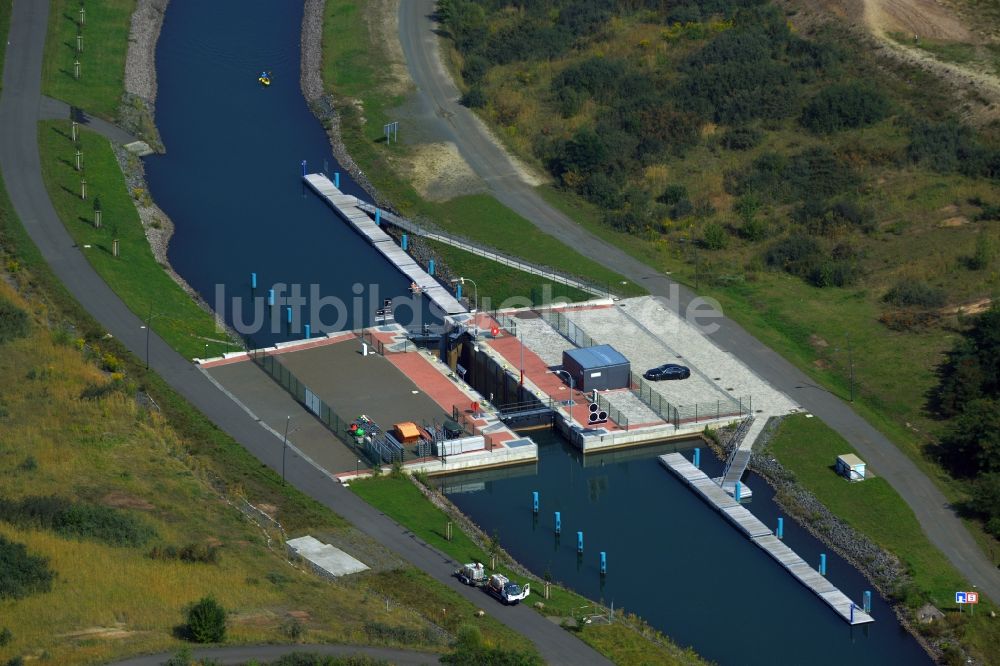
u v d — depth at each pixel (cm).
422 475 18100
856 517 17538
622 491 18362
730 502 17850
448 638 14062
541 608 15325
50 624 13088
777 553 16900
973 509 17488
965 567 16625
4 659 12444
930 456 18550
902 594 16150
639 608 16038
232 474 17438
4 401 17700
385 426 19000
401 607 14775
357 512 17088
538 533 17475
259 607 13975
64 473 16225
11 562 13675
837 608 15950
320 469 17912
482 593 15575
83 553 14338
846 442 18850
